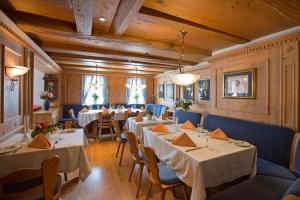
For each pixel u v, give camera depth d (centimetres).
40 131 214
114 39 267
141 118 378
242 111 309
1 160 163
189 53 357
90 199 207
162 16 201
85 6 164
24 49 269
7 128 219
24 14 209
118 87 707
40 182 137
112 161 323
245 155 186
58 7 194
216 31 250
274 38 255
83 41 305
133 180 254
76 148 193
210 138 229
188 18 215
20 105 256
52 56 383
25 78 271
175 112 485
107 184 242
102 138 489
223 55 341
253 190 152
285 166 216
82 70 630
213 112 373
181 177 174
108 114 473
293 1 155
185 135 204
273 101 260
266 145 241
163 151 215
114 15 206
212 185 162
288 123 240
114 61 451
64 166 187
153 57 412
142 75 742
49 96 484
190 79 236
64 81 620
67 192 211
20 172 124
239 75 312
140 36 283
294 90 233
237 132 285
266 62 270
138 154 223
